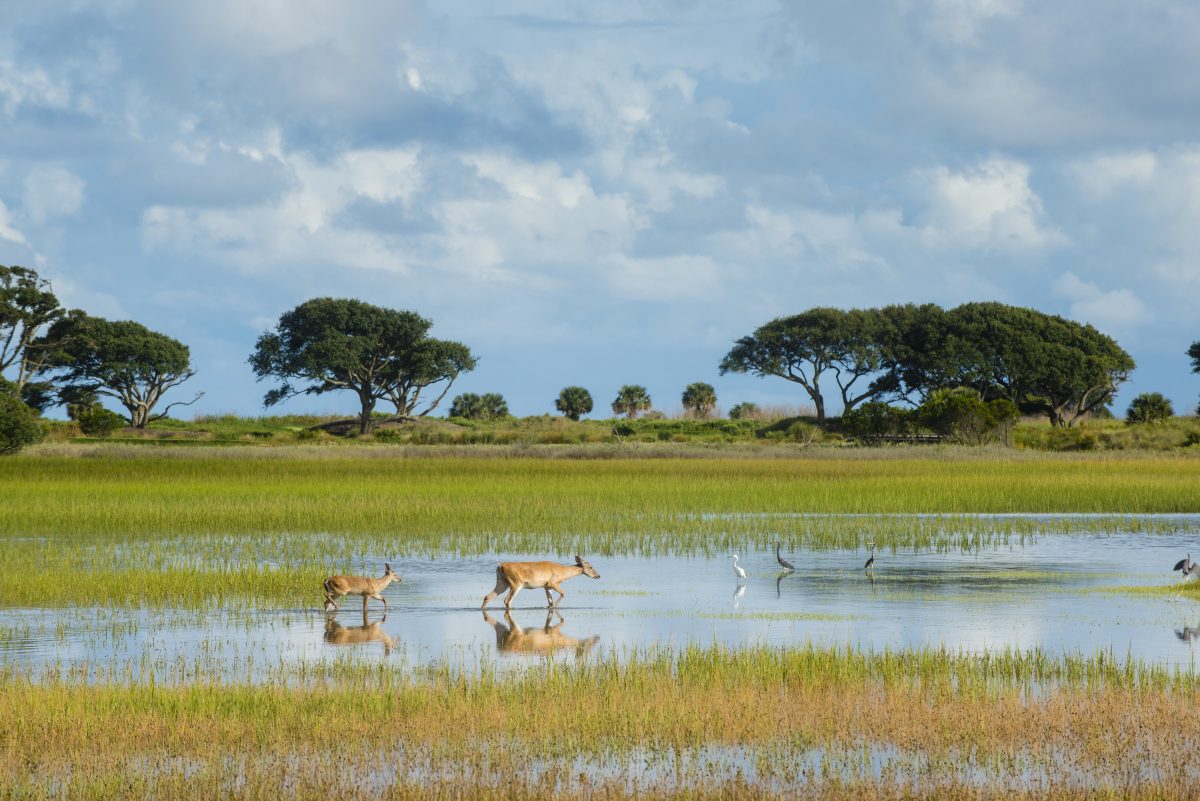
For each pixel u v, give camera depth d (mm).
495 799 26953
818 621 50562
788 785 28188
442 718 33094
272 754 30219
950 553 73125
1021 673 38750
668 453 182250
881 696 35562
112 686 37062
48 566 64562
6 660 42250
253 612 52594
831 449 185750
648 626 49750
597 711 33562
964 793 27312
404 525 85438
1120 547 76000
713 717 33094
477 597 57500
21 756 29953
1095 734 31656
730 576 63969
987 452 177375
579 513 92875
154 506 97688
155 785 28016
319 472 140375
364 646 45344
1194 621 50188
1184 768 29078
